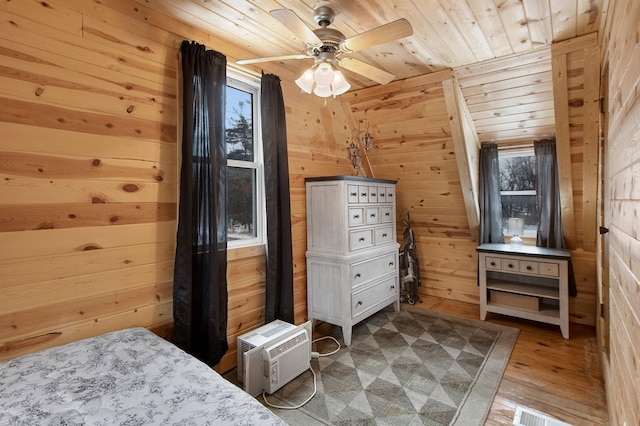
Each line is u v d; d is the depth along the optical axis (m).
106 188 1.91
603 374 2.30
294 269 3.14
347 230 3.01
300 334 2.47
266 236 2.80
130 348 1.62
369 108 3.54
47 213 1.70
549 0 1.89
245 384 2.18
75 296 1.79
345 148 3.77
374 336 3.12
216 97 2.33
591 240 3.20
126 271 1.99
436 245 4.32
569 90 2.55
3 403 1.17
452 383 2.34
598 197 2.71
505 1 1.90
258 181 2.88
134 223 2.03
